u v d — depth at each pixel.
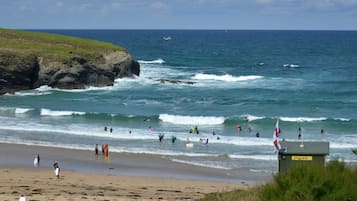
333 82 94.19
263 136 51.09
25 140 47.09
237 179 35.16
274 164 39.53
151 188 31.12
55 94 77.94
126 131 52.25
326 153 23.14
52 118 59.31
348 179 13.83
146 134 50.78
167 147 45.44
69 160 40.31
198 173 36.84
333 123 57.50
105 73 87.94
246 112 65.38
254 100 73.56
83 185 31.34
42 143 46.09
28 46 93.62
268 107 68.94
